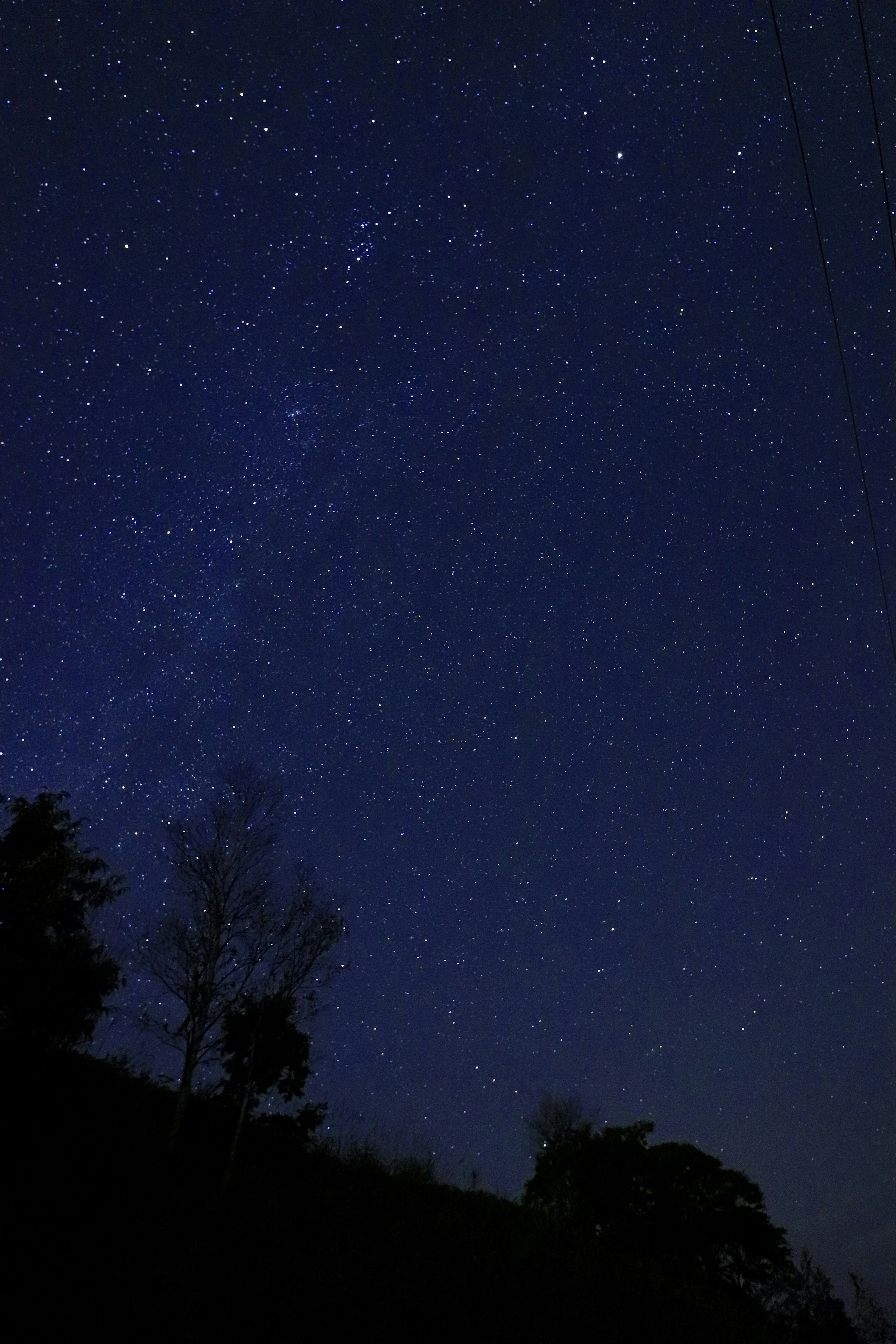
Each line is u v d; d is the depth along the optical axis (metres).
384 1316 10.23
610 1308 13.13
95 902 15.52
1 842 14.88
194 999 15.97
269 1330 9.14
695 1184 24.62
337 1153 18.23
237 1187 13.70
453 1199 18.31
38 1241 9.41
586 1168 25.27
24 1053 13.16
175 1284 9.47
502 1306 11.73
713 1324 15.07
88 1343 7.94
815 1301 22.02
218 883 17.09
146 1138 13.78
